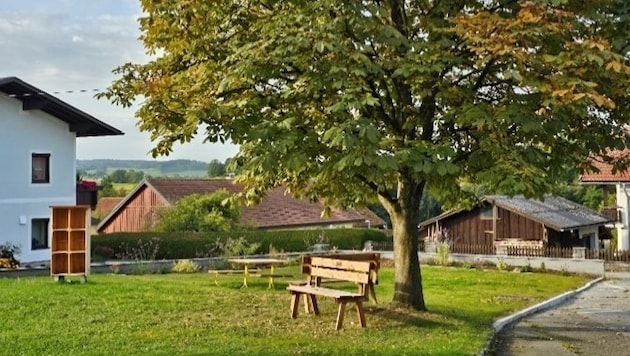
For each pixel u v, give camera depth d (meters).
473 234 39.00
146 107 11.91
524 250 32.59
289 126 10.59
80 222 16.62
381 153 10.12
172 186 48.94
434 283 22.27
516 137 11.62
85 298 13.45
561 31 10.62
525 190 9.91
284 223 47.66
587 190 53.03
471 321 13.38
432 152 10.27
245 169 10.61
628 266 30.55
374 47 11.59
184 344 9.84
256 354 9.39
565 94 10.03
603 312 16.83
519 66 10.71
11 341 9.79
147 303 13.18
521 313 15.77
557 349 11.65
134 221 49.12
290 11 11.69
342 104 9.98
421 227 40.88
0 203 30.12
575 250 31.17
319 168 11.32
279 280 21.12
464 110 11.03
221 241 32.38
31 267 26.31
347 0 10.73
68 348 9.48
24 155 31.08
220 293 14.98
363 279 12.14
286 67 11.20
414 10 12.95
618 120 12.37
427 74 10.95
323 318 12.43
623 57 10.91
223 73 11.69
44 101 30.98
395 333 11.42
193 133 11.33
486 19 10.45
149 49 12.77
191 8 11.52
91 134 33.75
